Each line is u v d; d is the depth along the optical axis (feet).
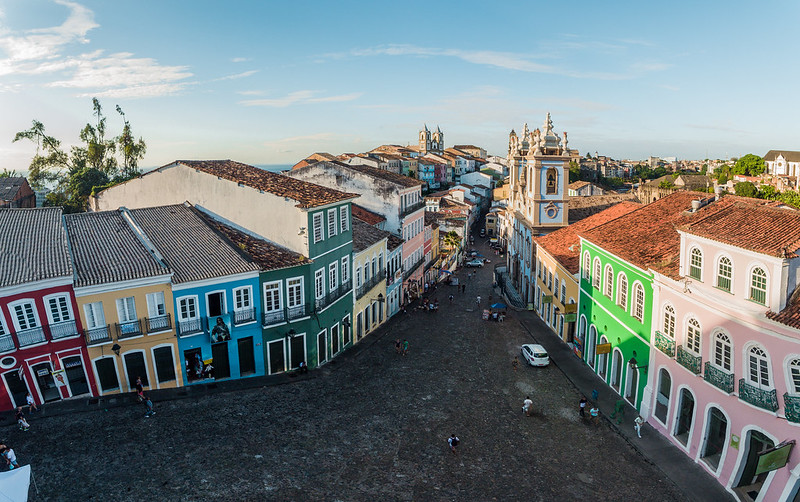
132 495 63.05
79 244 90.74
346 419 85.51
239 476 68.18
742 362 64.64
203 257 94.89
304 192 110.32
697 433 73.92
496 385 102.17
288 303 100.68
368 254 132.77
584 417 89.40
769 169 452.35
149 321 85.66
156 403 85.51
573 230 145.69
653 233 97.71
